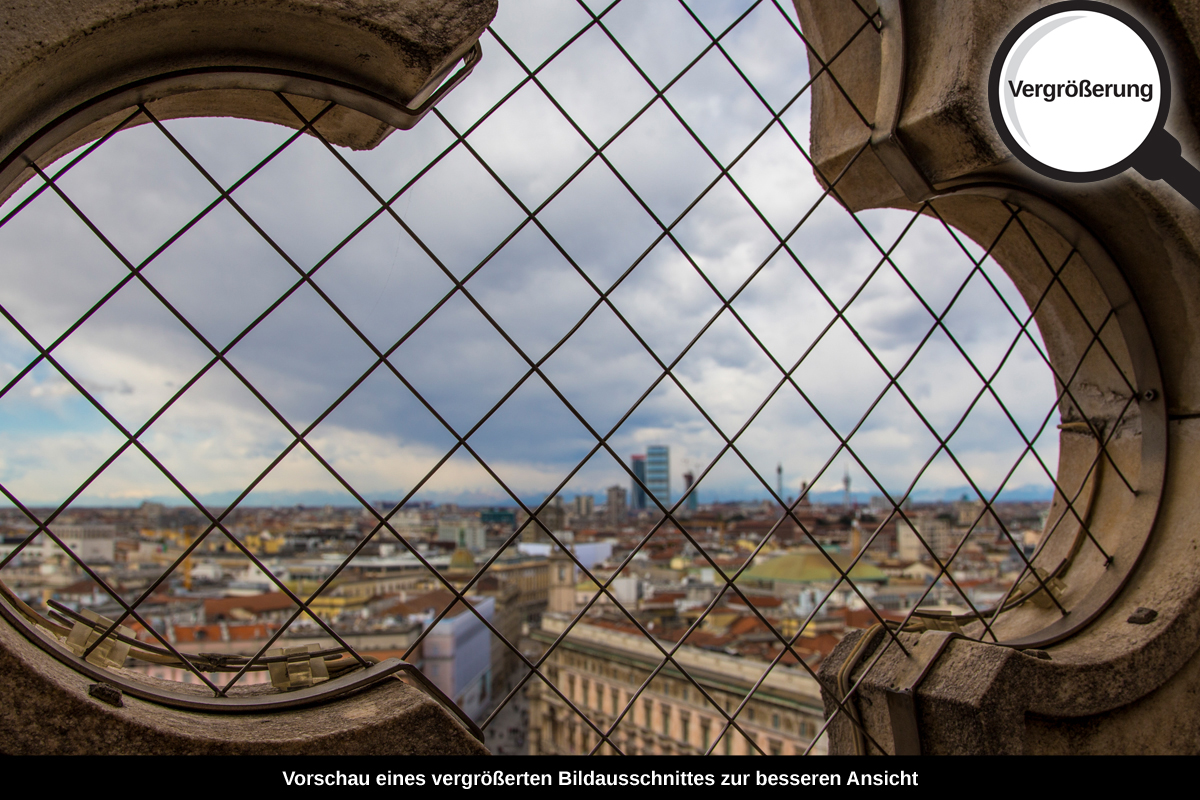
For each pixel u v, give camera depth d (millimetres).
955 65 1332
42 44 836
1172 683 1460
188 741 849
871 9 1558
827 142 1723
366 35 1002
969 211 1762
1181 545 1498
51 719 794
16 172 972
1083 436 1791
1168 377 1568
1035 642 1462
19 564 53562
